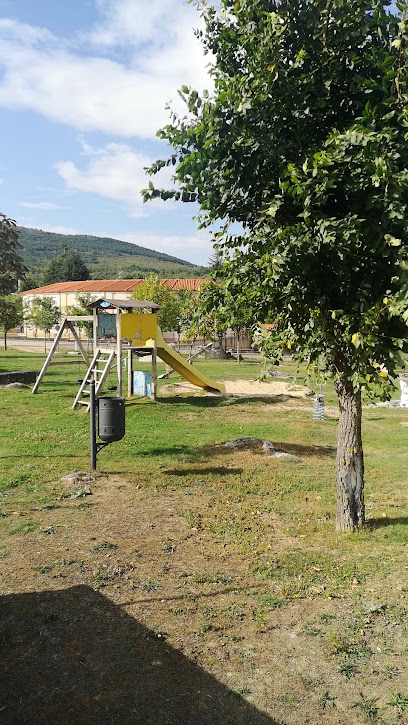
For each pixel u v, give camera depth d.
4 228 9.70
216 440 12.60
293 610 4.98
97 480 9.02
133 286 68.38
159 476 9.41
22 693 3.77
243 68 6.02
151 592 5.25
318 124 5.79
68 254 109.25
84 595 5.15
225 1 5.84
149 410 16.41
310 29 5.44
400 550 6.37
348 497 6.99
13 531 6.69
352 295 5.75
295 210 5.71
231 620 4.78
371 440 13.40
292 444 12.41
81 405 16.45
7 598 5.06
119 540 6.52
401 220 4.77
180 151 5.79
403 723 3.57
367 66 5.58
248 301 6.03
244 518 7.45
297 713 3.65
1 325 24.94
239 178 5.84
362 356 5.25
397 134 4.97
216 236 6.05
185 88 5.68
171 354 19.38
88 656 4.21
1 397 17.67
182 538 6.64
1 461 10.02
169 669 4.08
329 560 6.03
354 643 4.46
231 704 3.72
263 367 6.27
